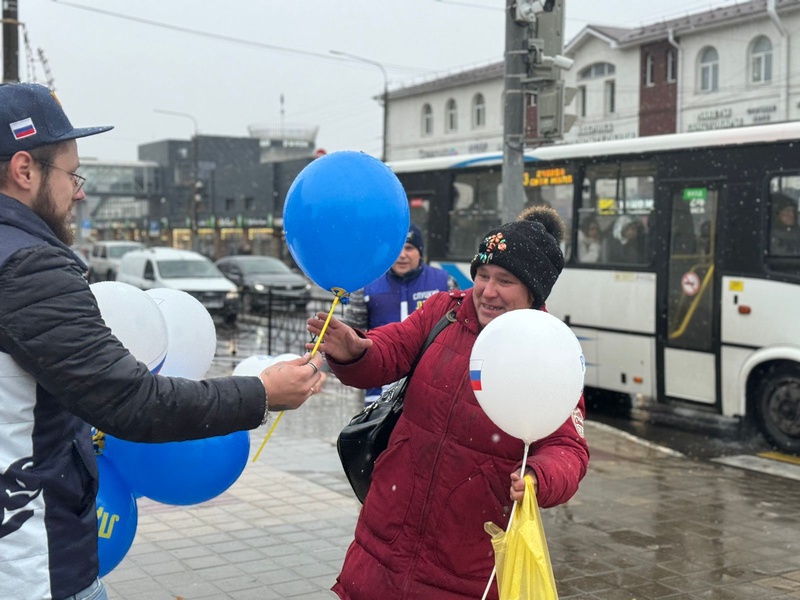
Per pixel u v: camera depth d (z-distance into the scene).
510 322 2.28
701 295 9.12
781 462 8.04
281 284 22.86
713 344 8.99
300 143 72.50
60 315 1.86
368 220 2.46
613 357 10.06
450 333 2.62
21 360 1.86
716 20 30.70
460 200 11.99
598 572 4.86
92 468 2.10
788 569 4.95
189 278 19.81
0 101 2.00
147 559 4.84
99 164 67.50
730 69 30.94
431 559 2.49
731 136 8.83
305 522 5.56
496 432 2.44
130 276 21.12
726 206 8.86
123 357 1.94
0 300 1.84
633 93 34.81
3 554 1.89
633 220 9.86
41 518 1.95
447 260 12.08
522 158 8.41
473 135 43.72
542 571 2.14
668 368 9.47
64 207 2.11
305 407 9.86
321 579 4.58
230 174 61.66
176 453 2.62
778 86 29.31
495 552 2.22
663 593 4.56
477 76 42.59
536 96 8.26
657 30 33.50
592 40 36.34
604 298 10.13
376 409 2.80
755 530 5.69
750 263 8.66
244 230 54.28
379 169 2.53
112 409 1.89
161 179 69.62
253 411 2.09
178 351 2.95
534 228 2.59
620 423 10.13
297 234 2.51
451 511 2.46
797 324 8.26
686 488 6.80
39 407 1.94
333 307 2.61
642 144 9.68
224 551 4.99
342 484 6.51
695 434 9.50
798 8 28.39
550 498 2.25
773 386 8.55
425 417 2.54
